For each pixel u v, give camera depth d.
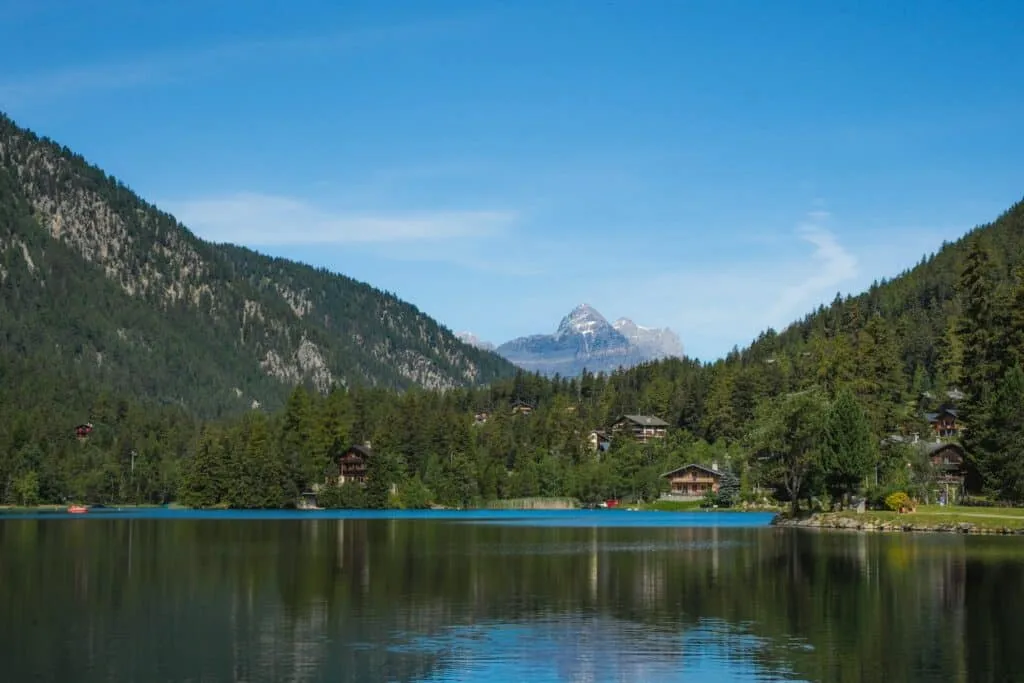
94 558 78.31
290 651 40.19
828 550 83.69
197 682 35.16
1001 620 46.69
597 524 141.38
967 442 132.00
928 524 110.25
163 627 45.56
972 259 138.00
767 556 78.38
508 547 90.75
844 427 125.81
